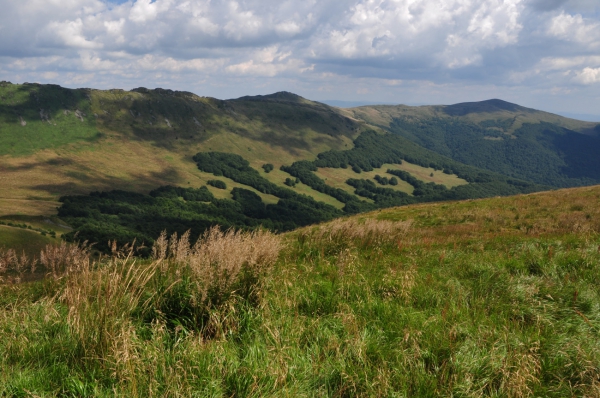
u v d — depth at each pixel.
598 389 3.66
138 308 4.90
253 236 6.55
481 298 6.00
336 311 5.34
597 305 5.66
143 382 3.45
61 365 3.68
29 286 5.97
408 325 4.88
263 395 3.37
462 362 4.00
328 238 10.16
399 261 8.48
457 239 13.39
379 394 3.52
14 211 169.62
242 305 4.97
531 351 4.24
